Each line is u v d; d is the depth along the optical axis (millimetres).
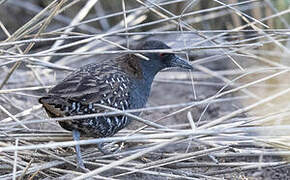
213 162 9844
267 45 13492
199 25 15281
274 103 12172
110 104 9281
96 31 16188
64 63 13922
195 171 9969
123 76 9641
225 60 14742
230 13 14836
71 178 8961
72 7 16484
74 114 9016
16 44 9836
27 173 8992
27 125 11555
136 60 10102
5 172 9453
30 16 17266
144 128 10086
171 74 14750
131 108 9766
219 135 9008
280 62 12734
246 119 9445
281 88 12773
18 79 13562
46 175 9305
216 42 11906
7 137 9672
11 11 17156
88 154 9703
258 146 10523
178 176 8898
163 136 8195
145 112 12680
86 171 8992
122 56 10219
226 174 10023
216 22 15250
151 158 9883
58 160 9398
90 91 9008
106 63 9984
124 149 9859
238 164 9562
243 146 10406
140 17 14484
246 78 13547
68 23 16359
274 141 8961
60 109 8930
